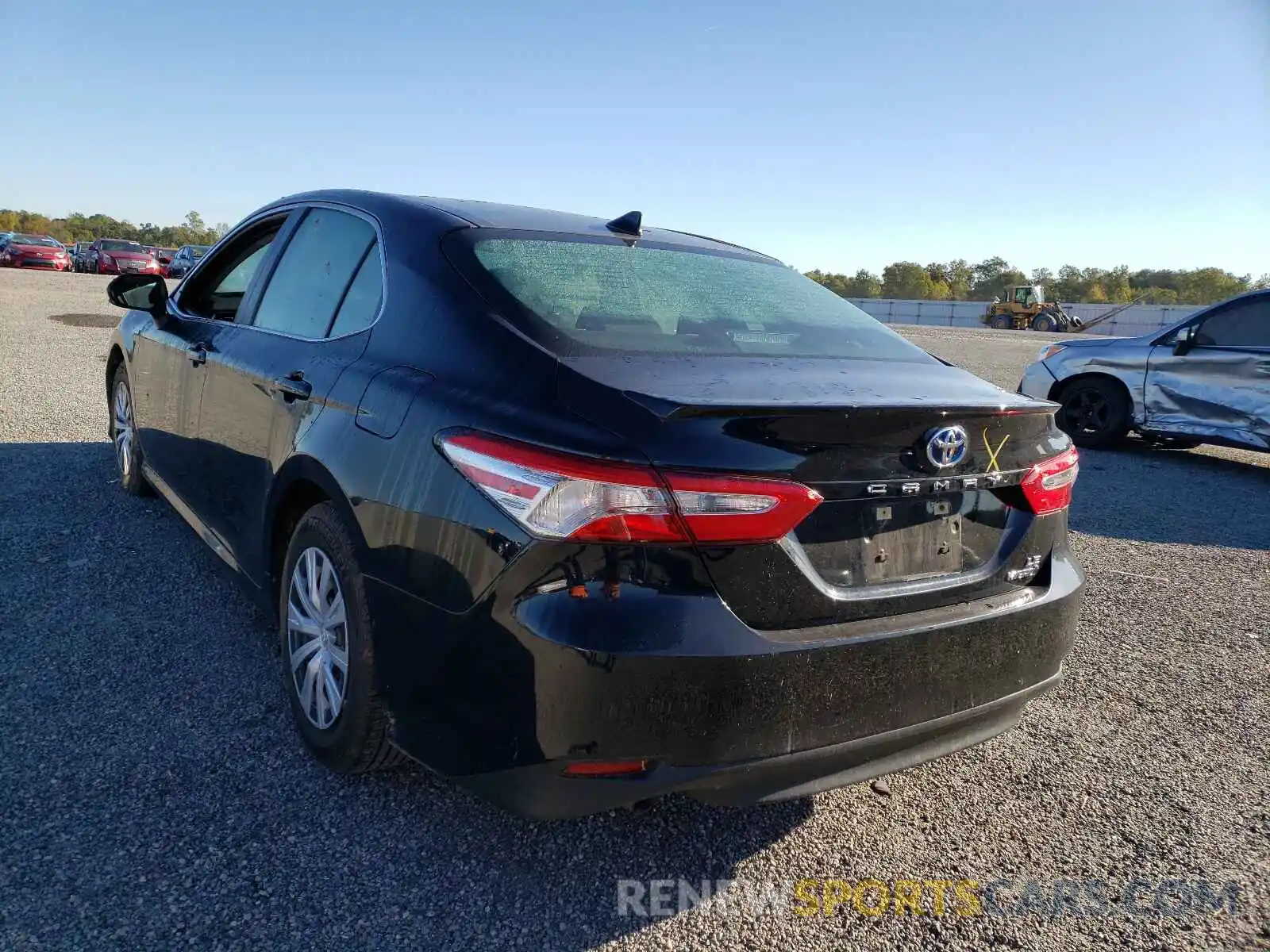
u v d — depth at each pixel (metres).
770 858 2.48
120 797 2.47
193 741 2.76
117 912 2.07
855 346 2.91
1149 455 9.35
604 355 2.31
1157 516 6.55
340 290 3.00
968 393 2.53
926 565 2.30
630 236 3.22
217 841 2.33
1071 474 2.61
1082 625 4.32
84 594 3.72
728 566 1.97
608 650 1.88
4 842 2.26
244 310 3.57
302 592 2.73
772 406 1.98
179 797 2.50
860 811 2.74
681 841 2.52
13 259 31.67
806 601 2.08
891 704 2.19
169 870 2.21
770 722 2.02
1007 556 2.46
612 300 2.66
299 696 2.75
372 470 2.35
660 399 2.00
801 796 2.15
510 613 1.96
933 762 3.04
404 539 2.21
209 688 3.07
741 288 3.12
